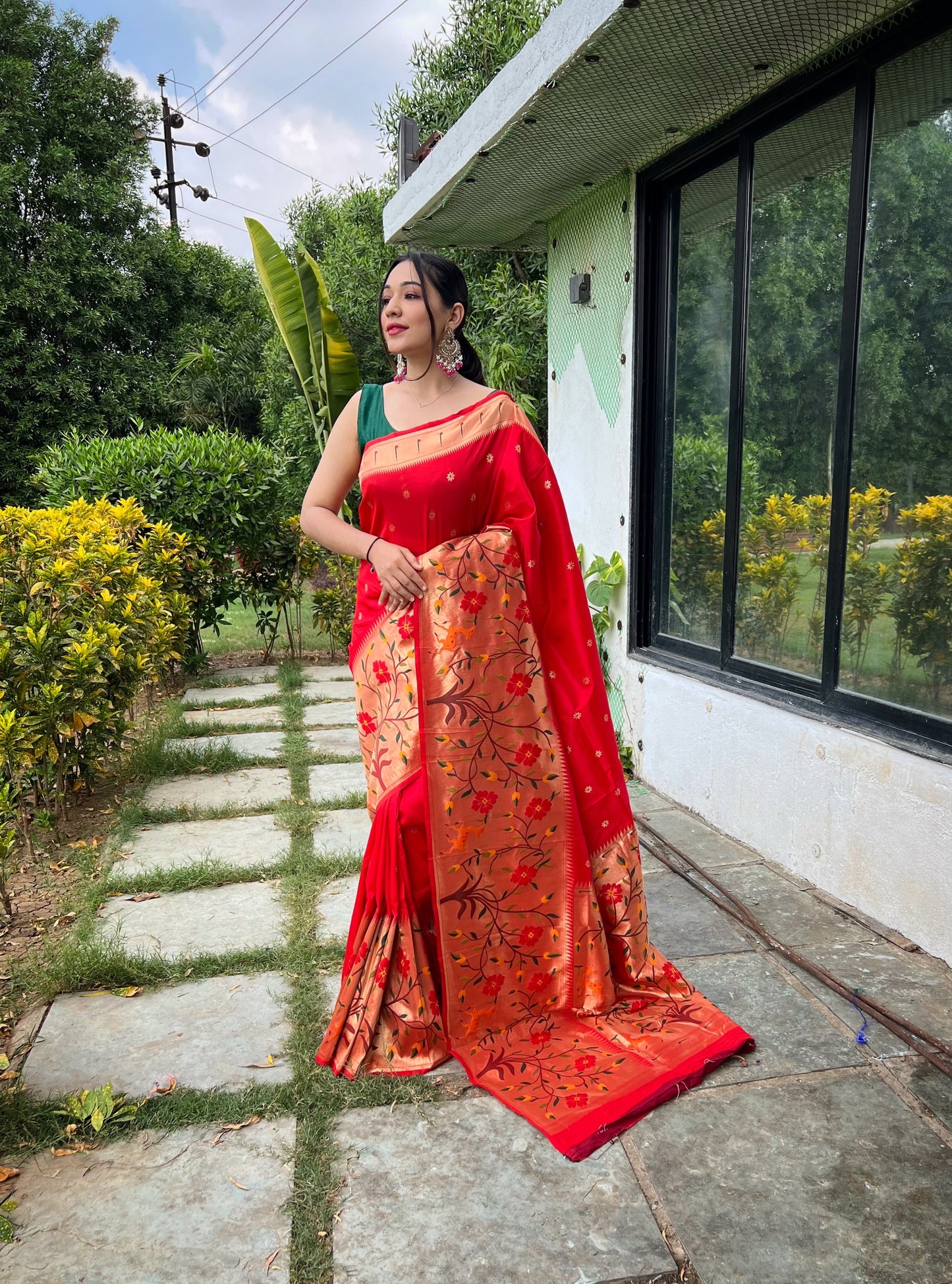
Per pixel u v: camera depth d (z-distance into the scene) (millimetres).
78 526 4086
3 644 3150
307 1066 2027
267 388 12023
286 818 3605
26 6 15680
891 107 2523
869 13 2445
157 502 6227
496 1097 1945
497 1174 1729
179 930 2707
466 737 2086
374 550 2055
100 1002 2332
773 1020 2230
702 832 3457
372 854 2086
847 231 2729
